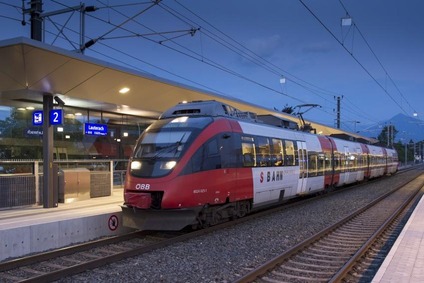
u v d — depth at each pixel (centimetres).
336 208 1748
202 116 1263
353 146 2927
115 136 1969
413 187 3012
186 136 1160
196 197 1119
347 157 2705
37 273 798
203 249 977
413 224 1173
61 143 1703
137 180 1116
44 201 1345
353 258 829
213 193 1174
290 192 1717
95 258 905
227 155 1244
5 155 1600
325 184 2230
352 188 2861
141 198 1082
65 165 1680
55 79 1280
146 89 1581
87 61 1258
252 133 1423
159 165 1112
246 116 1540
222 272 791
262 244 1040
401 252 823
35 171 1439
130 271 795
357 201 2017
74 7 1436
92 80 1370
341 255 939
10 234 900
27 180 1399
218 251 959
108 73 1366
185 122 1219
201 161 1147
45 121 1378
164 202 1076
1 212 1234
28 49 1106
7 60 1138
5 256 888
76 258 904
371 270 807
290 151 1725
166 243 1012
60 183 1487
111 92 1503
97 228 1116
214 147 1198
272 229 1239
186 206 1098
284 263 852
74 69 1270
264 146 1488
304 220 1419
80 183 1552
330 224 1354
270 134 1567
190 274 777
